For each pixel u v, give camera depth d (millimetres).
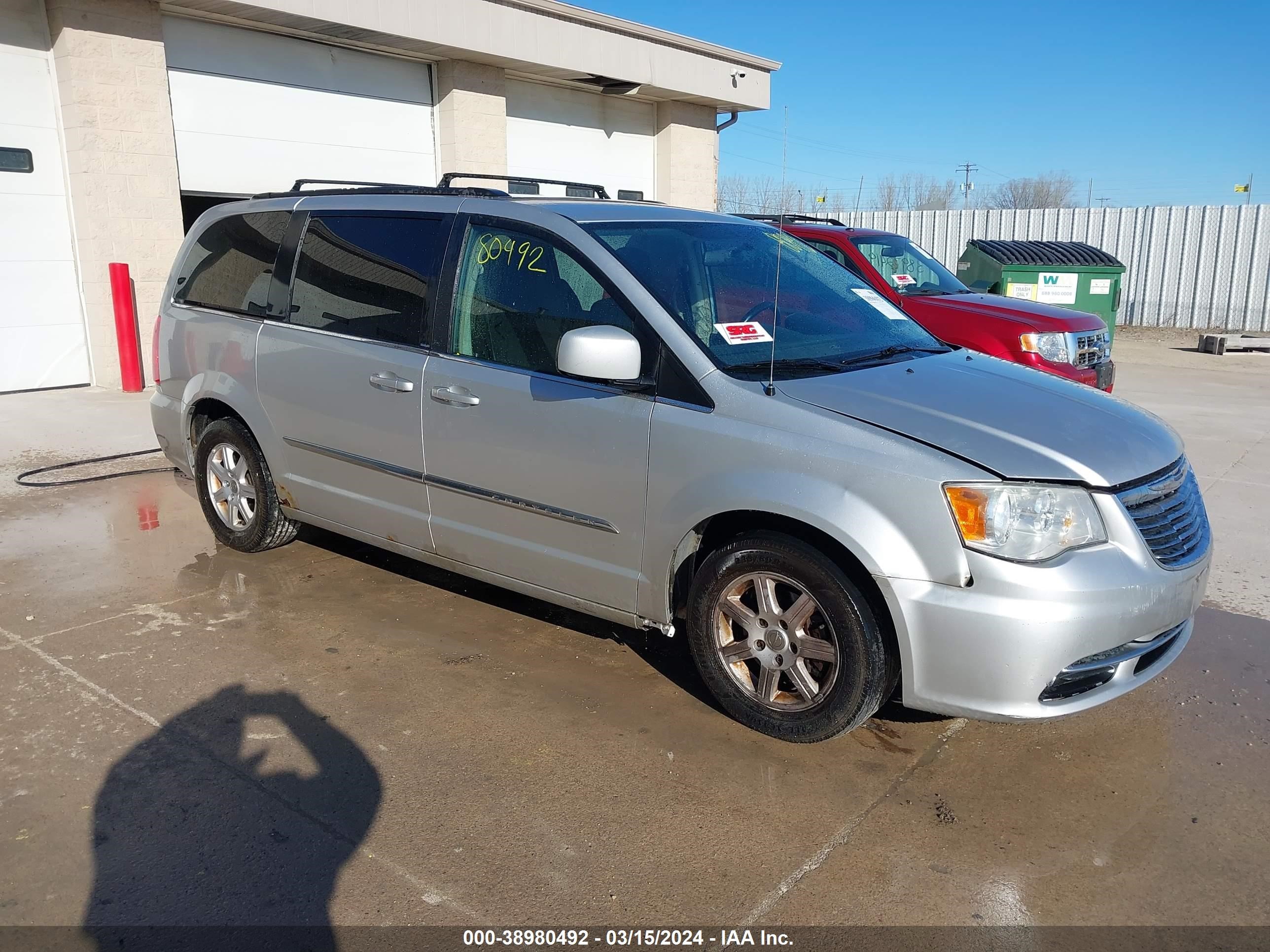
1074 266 11453
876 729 3592
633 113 15242
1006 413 3350
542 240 3898
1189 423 9133
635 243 3865
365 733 3502
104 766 3258
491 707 3707
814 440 3186
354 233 4539
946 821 3045
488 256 4035
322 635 4312
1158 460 3334
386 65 11906
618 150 15156
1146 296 19922
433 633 4355
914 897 2705
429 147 12594
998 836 2977
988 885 2754
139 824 2961
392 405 4223
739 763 3346
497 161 12891
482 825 2990
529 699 3773
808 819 3041
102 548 5363
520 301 3904
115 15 9219
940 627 3004
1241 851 2914
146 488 6512
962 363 4008
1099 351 7648
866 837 2961
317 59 11188
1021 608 2922
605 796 3148
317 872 2768
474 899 2672
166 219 9867
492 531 4031
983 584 2953
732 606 3482
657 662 4113
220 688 3811
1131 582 3006
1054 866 2842
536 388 3752
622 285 3629
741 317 3754
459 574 4621
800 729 3379
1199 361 14297
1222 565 5328
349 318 4457
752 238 4395
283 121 11000
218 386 5043
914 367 3785
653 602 3607
